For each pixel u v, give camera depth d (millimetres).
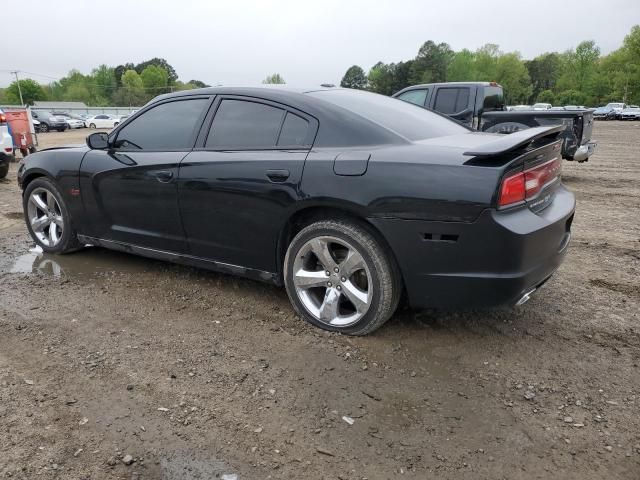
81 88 120250
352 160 3082
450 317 3594
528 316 3641
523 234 2775
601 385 2822
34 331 3387
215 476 2158
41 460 2225
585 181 10297
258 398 2682
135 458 2250
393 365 3000
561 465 2236
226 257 3760
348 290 3252
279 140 3479
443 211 2822
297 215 3367
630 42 77062
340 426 2473
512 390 2773
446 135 3580
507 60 96250
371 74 105062
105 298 3936
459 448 2336
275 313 3674
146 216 4094
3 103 111000
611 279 4398
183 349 3168
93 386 2768
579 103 87062
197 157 3730
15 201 7836
